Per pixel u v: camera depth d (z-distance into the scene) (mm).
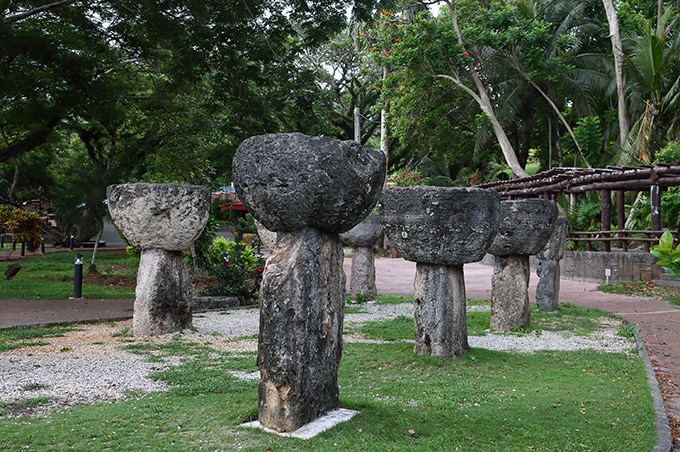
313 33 13164
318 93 14406
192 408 4383
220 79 13867
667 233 2582
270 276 3945
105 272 17625
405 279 17859
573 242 18781
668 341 7867
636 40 19922
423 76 22359
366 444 3605
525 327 8547
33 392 4902
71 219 17266
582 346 7457
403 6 22141
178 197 7625
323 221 4008
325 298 4133
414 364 6043
